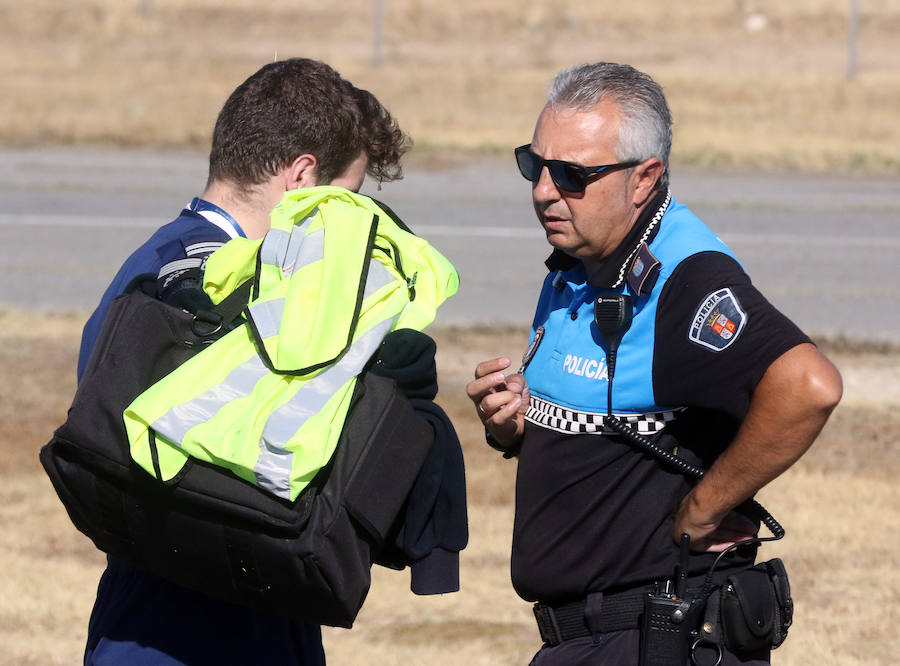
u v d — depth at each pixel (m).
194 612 11.08
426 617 22.09
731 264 11.07
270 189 11.84
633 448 11.42
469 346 39.84
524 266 52.06
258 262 10.82
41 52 120.06
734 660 11.24
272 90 11.78
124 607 11.23
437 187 67.38
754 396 10.67
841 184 71.56
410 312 10.84
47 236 55.44
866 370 38.38
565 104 11.33
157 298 11.09
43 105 87.56
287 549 9.66
